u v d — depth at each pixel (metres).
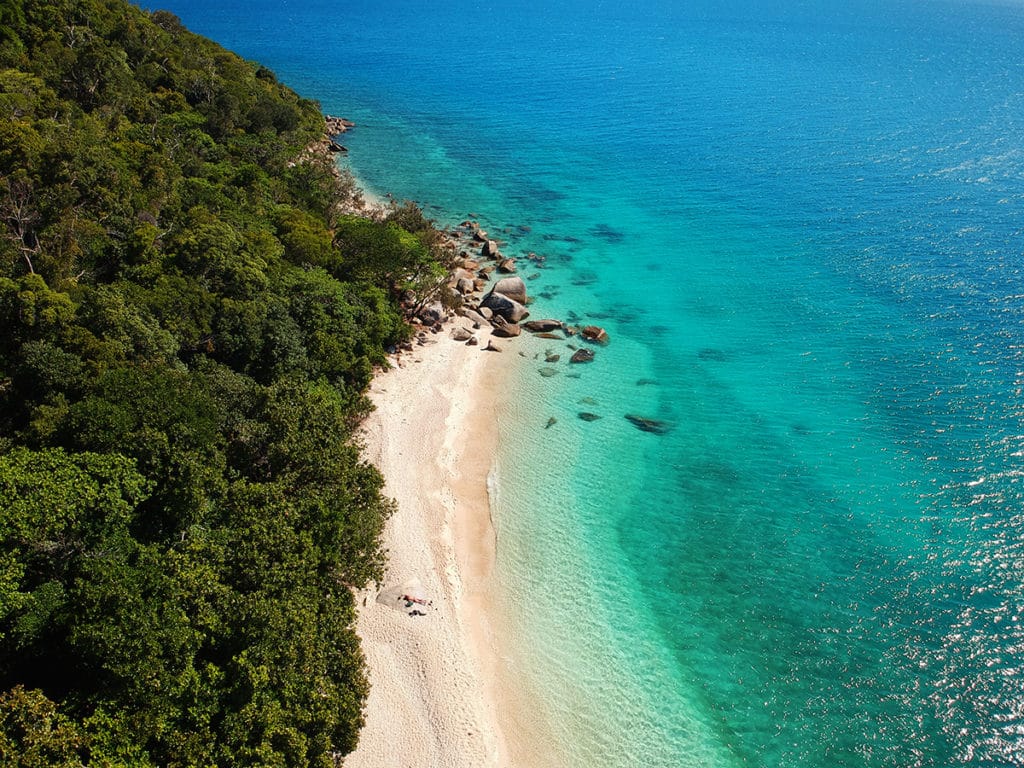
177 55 108.62
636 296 82.19
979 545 48.69
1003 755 36.28
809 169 123.31
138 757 27.75
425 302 73.56
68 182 61.31
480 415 60.44
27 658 29.94
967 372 66.88
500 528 49.38
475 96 175.88
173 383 43.12
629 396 64.56
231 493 39.38
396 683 37.78
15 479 32.88
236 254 61.16
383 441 54.75
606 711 38.19
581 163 128.25
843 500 53.00
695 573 46.97
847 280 85.19
